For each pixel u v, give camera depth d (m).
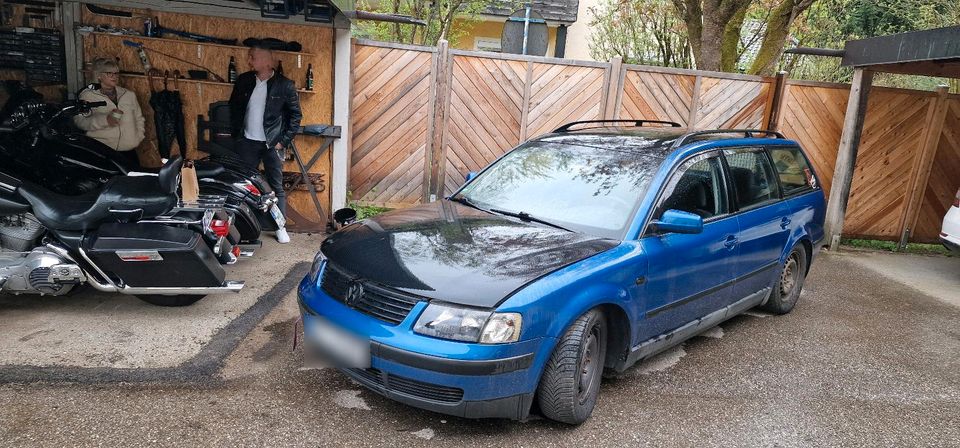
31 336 4.14
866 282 7.14
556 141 4.89
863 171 8.65
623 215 3.91
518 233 3.78
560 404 3.32
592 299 3.34
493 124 7.95
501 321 3.02
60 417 3.24
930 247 9.19
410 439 3.28
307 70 7.09
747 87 8.24
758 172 5.05
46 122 5.01
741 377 4.38
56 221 4.17
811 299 6.36
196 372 3.81
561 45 13.30
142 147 7.20
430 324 3.06
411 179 7.99
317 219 7.45
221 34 7.00
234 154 6.77
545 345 3.16
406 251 3.49
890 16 11.36
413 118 7.81
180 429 3.22
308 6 6.37
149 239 4.21
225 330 4.47
